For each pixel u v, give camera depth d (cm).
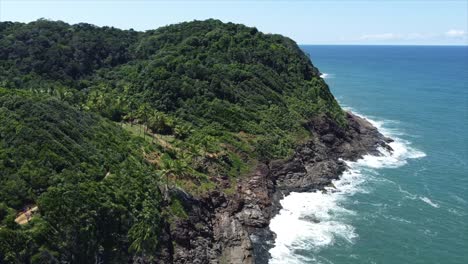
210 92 12912
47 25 17250
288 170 10838
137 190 7488
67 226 6056
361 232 8494
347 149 13062
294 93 15275
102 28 19512
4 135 7138
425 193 10425
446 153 13538
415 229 8681
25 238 5606
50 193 6284
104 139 8694
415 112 19562
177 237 7300
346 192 10394
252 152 10931
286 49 17638
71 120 8600
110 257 6400
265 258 7575
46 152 6931
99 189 6919
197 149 9838
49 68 14550
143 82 13400
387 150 13612
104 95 12281
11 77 13212
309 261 7506
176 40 17575
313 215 9144
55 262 5688
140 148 9425
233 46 16412
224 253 7638
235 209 8794
